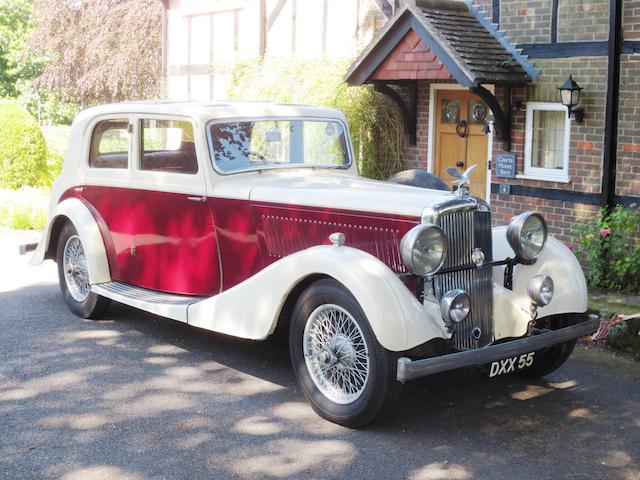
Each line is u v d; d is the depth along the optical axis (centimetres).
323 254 442
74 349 580
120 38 2036
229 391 502
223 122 558
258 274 479
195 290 567
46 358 560
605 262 769
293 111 593
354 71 939
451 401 488
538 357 516
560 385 517
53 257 705
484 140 954
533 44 860
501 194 908
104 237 623
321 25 1152
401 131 1022
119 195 609
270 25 1234
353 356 441
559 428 446
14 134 1483
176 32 1466
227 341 605
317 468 396
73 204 646
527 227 477
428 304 441
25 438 430
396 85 1012
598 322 485
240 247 535
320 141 604
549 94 852
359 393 436
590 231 787
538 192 870
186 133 557
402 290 421
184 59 1453
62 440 428
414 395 499
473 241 457
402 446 422
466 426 449
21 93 3488
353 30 1107
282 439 430
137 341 602
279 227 512
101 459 405
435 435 436
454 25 880
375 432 440
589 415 466
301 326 460
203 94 1413
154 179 579
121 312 679
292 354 468
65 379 520
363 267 425
